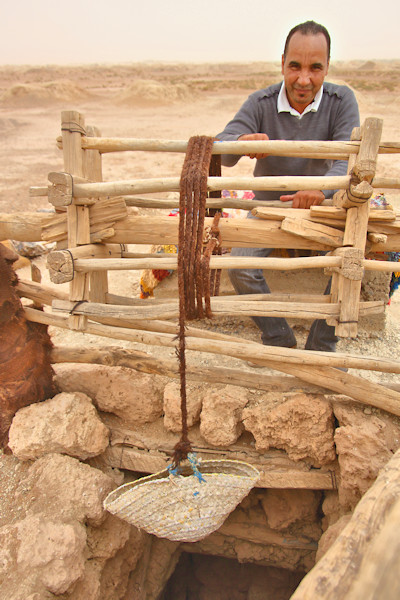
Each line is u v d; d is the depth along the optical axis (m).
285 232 2.20
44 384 2.67
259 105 2.66
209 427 2.51
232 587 3.83
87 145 2.16
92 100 25.48
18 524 2.21
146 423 2.75
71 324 2.39
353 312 2.13
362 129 1.93
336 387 2.35
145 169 10.42
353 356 2.27
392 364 2.25
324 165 2.80
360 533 1.25
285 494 2.89
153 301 2.71
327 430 2.45
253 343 2.36
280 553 3.08
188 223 1.93
